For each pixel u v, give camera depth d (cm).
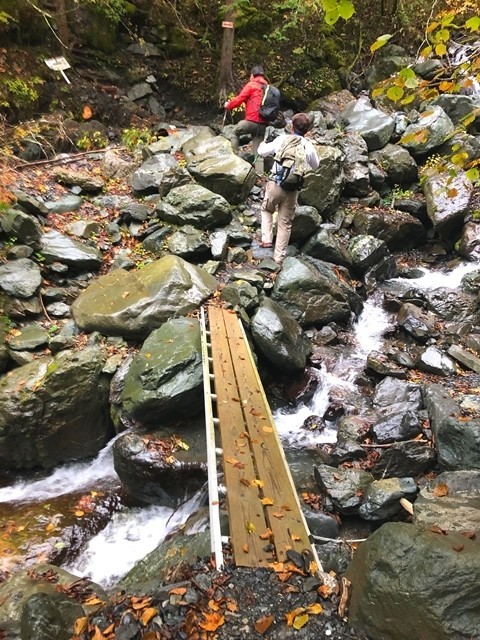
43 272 646
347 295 703
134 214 751
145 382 512
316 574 290
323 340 653
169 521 461
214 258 703
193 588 279
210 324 579
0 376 554
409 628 239
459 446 448
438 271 807
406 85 320
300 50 1183
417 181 920
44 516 474
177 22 1141
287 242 712
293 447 523
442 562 248
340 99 1113
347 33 1284
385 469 461
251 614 266
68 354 552
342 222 827
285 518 336
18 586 355
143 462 470
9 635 301
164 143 907
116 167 862
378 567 261
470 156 897
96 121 964
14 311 593
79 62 1012
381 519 411
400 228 827
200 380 507
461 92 1065
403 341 662
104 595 349
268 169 898
